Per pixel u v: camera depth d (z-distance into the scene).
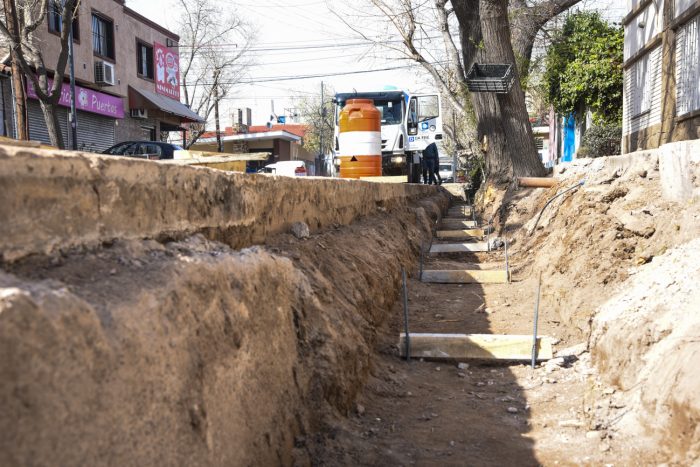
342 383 4.32
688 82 13.68
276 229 5.13
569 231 8.36
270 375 3.36
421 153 24.84
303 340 4.04
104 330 2.02
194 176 3.40
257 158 6.09
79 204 2.40
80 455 1.77
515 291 8.82
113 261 2.48
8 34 14.04
